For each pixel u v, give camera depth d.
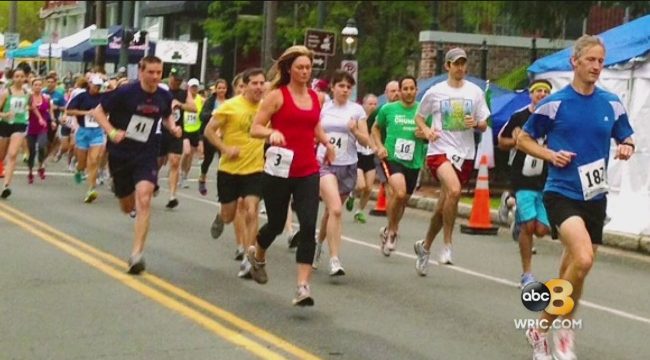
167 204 21.16
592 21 38.34
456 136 13.50
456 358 9.30
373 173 20.38
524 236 12.72
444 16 41.31
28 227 16.94
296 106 10.84
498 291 12.98
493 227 19.91
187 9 54.34
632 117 19.31
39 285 12.03
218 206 21.91
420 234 19.30
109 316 10.48
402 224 21.05
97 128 21.12
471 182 27.16
